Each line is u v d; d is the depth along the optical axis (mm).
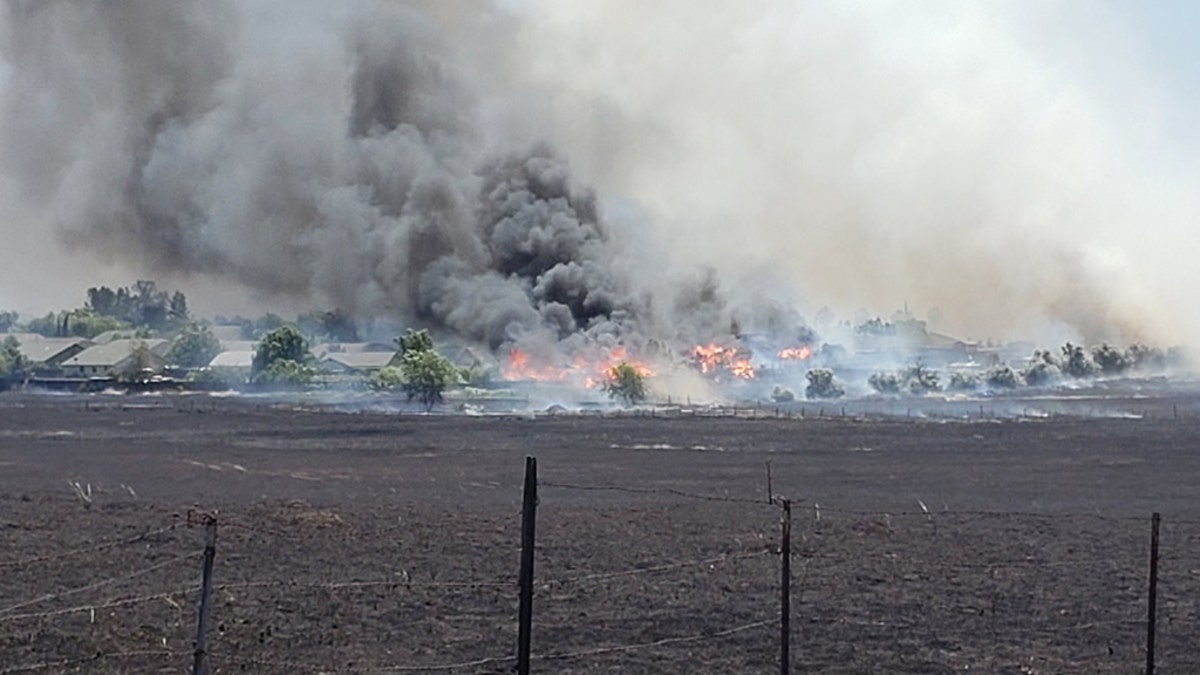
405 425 60438
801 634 18469
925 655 17328
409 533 27094
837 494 36531
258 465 42688
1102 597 21188
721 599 20750
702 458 46781
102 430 56000
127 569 22578
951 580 22531
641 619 19266
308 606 19703
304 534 26609
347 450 48219
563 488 37000
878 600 20797
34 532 26656
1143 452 49969
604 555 24875
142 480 37969
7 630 17766
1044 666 16781
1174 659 17234
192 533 26484
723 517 30391
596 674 16156
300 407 72188
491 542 26156
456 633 18234
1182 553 25656
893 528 28859
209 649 17000
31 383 94062
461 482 38281
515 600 20484
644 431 58438
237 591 20719
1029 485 39094
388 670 16188
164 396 83438
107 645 17016
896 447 51688
